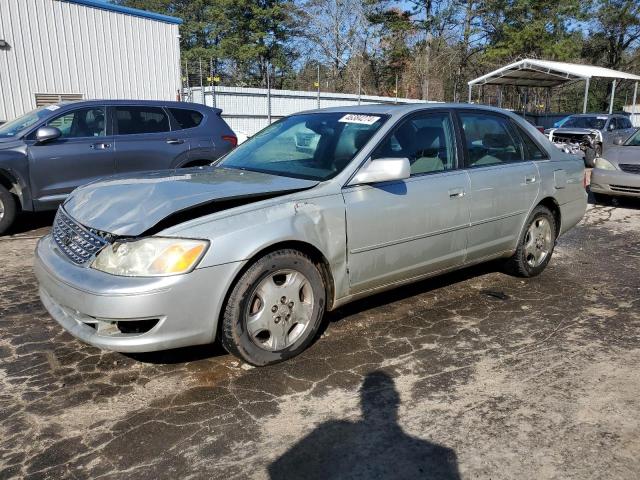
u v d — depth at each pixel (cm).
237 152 467
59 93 1505
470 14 3878
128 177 401
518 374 342
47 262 337
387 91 4197
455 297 480
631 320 433
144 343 302
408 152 412
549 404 307
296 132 446
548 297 485
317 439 275
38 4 1438
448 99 4262
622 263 605
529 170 499
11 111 1425
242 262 315
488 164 471
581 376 340
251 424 287
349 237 366
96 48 1559
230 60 4419
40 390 320
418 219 404
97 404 305
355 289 382
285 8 4272
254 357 335
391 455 263
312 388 323
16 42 1412
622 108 4234
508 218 480
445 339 393
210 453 263
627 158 932
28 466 253
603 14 3938
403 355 367
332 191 362
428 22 3950
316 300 357
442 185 421
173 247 302
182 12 4797
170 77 1744
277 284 343
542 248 533
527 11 3684
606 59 4391
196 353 366
